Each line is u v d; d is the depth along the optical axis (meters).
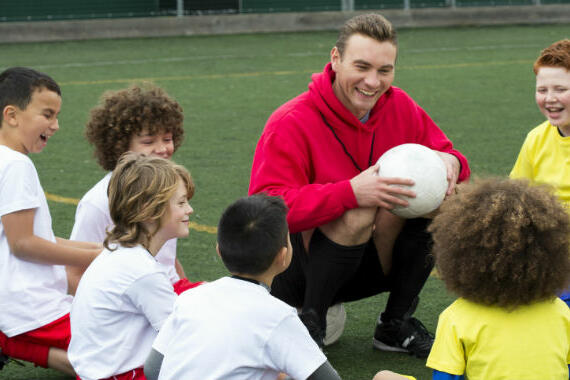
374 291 3.71
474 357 2.58
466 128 8.47
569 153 3.63
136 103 3.62
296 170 3.47
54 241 3.35
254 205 2.55
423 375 3.43
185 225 2.99
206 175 6.74
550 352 2.53
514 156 7.30
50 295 3.29
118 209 2.88
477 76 11.55
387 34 3.33
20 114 3.24
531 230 2.49
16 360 3.42
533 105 9.57
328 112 3.49
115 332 2.86
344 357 3.61
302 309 3.52
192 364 2.42
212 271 4.64
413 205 3.26
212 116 9.12
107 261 2.88
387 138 3.62
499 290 2.52
